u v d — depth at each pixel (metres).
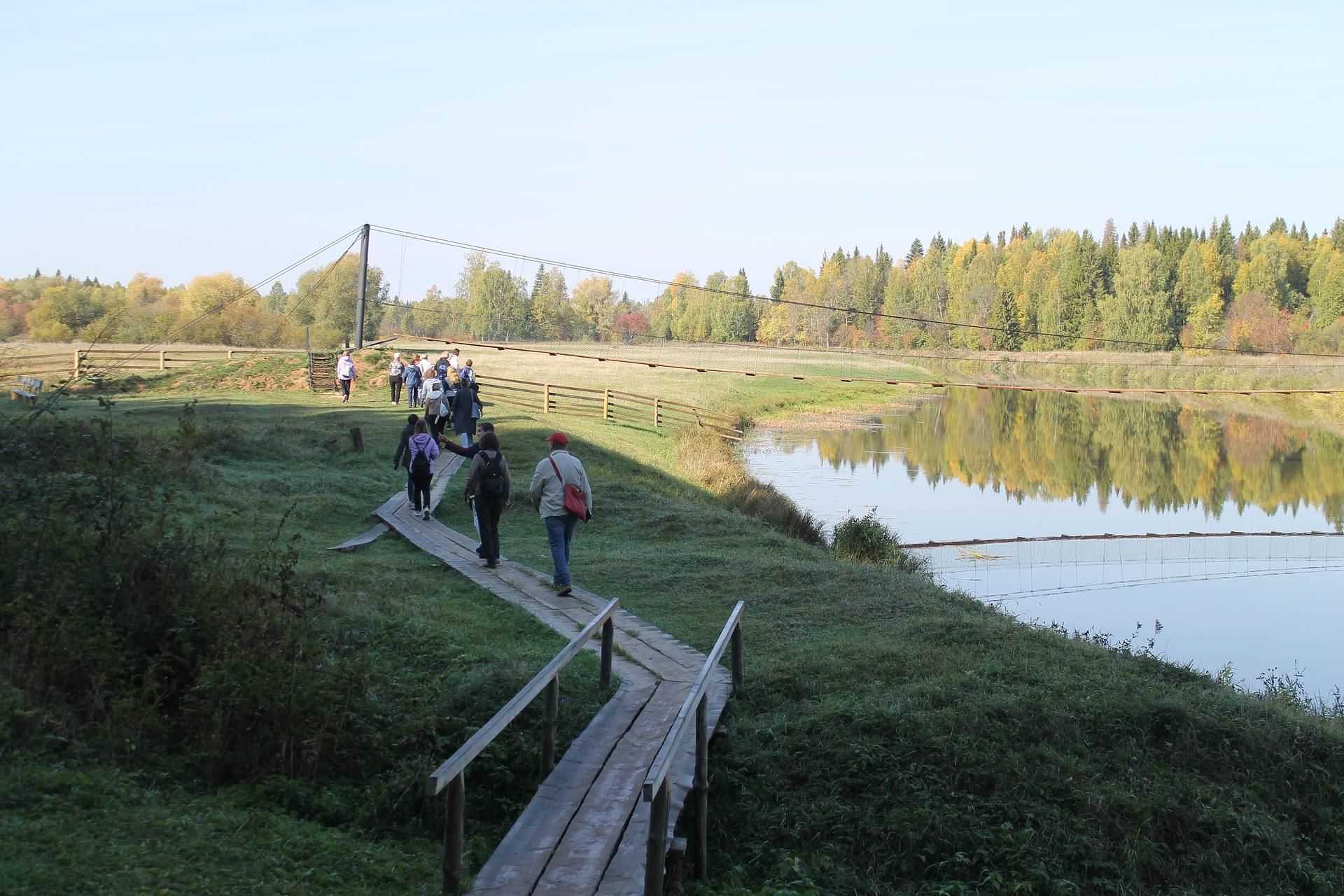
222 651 7.70
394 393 36.16
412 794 7.17
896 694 9.47
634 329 143.38
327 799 6.88
